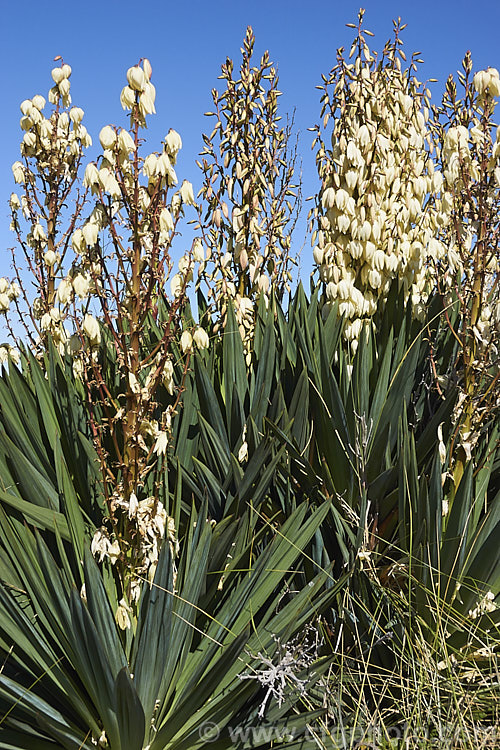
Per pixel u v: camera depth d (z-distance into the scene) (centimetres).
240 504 239
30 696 195
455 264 241
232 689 205
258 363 283
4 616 201
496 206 233
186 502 267
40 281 328
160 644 181
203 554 203
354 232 286
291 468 270
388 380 273
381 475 254
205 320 314
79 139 345
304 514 231
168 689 199
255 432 258
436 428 259
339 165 291
